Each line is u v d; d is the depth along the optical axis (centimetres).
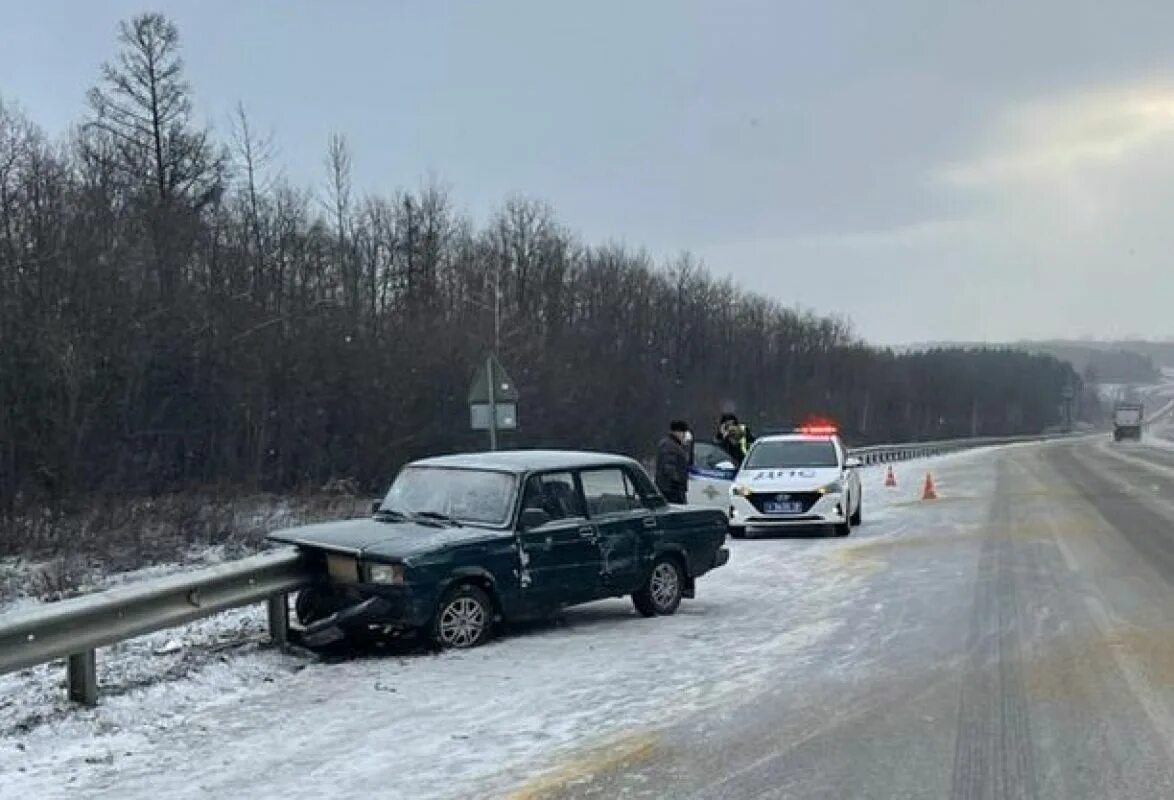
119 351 2503
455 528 976
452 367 3559
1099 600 1109
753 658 879
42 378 2230
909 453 6444
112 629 759
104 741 668
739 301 8356
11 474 2092
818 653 895
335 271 4159
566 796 550
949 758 606
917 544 1694
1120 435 9612
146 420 2692
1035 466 4494
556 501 1026
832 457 1952
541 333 4788
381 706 743
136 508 2267
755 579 1354
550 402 4250
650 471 4378
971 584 1249
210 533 2186
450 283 5297
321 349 3234
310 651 926
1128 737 638
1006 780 568
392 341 3519
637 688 782
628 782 571
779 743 640
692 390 6372
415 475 1074
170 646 938
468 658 895
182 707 748
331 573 943
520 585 970
